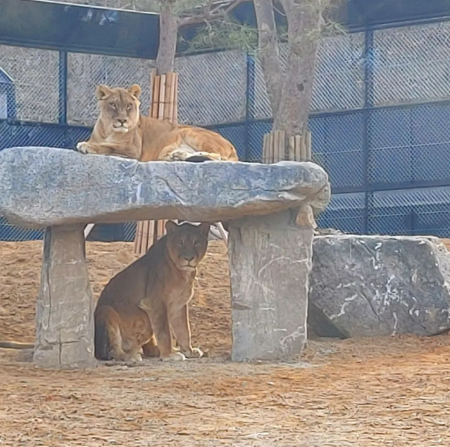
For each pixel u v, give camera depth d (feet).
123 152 41.93
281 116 57.21
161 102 55.72
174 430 27.81
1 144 65.92
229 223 39.93
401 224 64.85
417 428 27.61
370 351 40.91
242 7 66.39
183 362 39.47
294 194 38.01
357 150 65.92
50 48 65.77
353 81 66.64
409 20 64.18
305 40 56.80
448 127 63.87
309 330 44.65
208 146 43.73
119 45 66.33
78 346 39.19
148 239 55.06
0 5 62.08
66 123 67.77
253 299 39.55
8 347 43.16
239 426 28.19
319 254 44.32
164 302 40.81
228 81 69.36
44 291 39.32
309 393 32.55
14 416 29.66
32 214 37.83
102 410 30.42
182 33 68.44
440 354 39.81
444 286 43.80
